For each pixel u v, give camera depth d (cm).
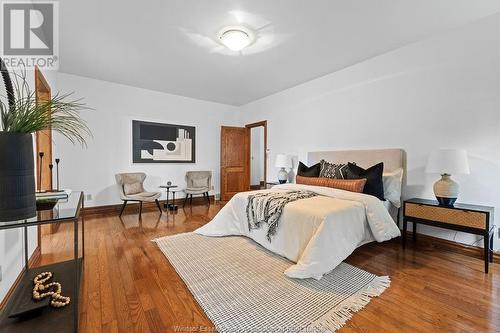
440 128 278
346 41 293
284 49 313
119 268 215
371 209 247
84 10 229
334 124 397
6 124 125
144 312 154
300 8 228
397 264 230
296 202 243
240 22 251
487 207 236
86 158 426
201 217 412
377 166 294
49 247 267
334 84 395
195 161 565
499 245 236
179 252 250
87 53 325
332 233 205
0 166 119
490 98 243
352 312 156
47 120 137
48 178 323
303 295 173
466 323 146
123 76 418
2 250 150
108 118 448
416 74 297
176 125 533
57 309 150
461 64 262
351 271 211
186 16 240
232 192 602
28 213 127
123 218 402
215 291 178
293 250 222
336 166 339
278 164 456
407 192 307
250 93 521
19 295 158
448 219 238
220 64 362
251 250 254
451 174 250
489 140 245
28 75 232
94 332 136
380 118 334
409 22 253
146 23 252
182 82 448
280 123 508
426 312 156
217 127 604
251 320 146
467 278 202
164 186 476
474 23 252
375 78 338
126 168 470
